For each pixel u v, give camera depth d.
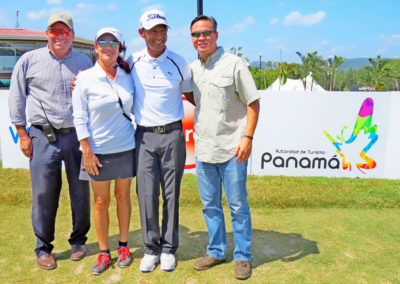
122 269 2.64
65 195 4.19
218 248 2.69
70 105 2.55
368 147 5.12
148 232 2.62
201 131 2.51
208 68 2.43
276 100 5.10
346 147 5.15
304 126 5.14
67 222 3.50
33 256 2.83
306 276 2.55
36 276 2.54
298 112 5.11
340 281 2.49
